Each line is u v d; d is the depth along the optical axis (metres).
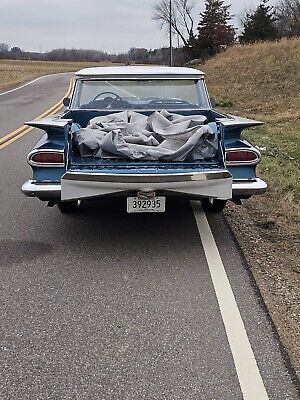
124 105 7.06
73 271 4.84
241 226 6.11
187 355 3.44
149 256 5.22
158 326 3.82
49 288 4.48
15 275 4.75
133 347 3.54
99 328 3.79
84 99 7.07
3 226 6.18
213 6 70.75
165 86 7.10
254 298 4.25
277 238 5.69
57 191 5.18
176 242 5.61
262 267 4.90
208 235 5.81
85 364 3.35
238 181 5.25
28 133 14.23
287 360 3.37
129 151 5.23
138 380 3.17
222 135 5.23
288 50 35.06
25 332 3.75
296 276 4.68
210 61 45.62
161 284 4.55
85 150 5.36
